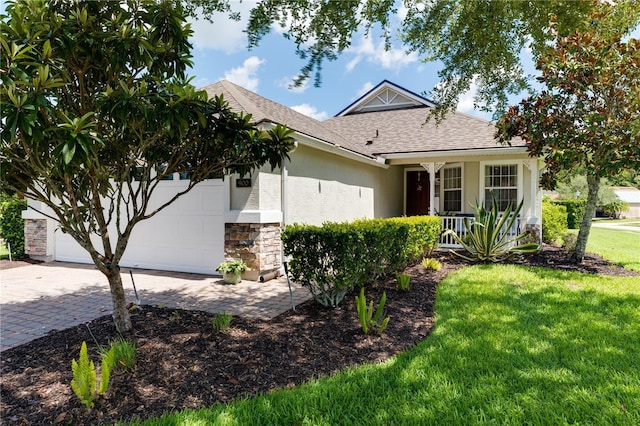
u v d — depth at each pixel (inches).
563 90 286.8
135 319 165.8
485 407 98.9
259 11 110.0
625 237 573.0
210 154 150.7
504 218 322.7
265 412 96.3
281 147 164.6
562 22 126.0
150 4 128.3
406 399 103.3
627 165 268.5
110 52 117.6
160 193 296.5
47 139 101.4
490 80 163.9
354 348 139.9
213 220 279.1
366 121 594.2
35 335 150.9
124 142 136.5
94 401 100.3
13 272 295.3
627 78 263.4
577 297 201.8
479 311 179.2
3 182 120.3
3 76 88.8
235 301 205.3
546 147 318.7
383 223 240.1
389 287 231.8
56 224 344.8
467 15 129.4
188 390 108.0
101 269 142.1
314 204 338.0
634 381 112.0
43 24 107.0
